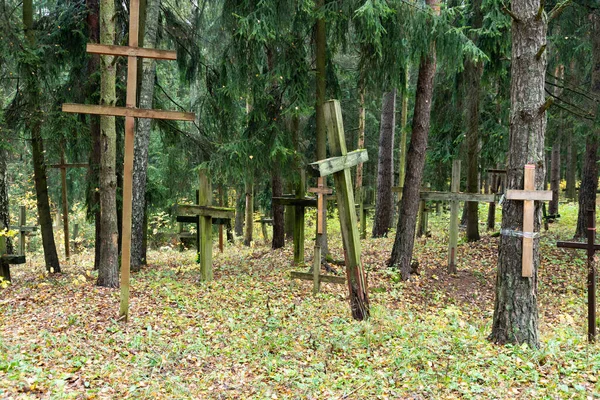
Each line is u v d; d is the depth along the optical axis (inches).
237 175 478.9
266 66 550.3
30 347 225.0
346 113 916.0
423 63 437.4
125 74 490.9
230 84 463.2
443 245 583.2
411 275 451.8
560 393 189.5
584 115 524.7
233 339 258.5
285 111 438.3
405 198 447.2
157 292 361.4
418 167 444.8
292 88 444.8
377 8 363.3
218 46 548.7
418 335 266.2
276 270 460.8
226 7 443.5
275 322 288.0
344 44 472.4
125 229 284.0
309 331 273.1
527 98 249.8
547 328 308.2
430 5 426.9
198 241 525.7
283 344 250.7
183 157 594.2
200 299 344.8
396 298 382.6
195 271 478.9
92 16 475.8
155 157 949.2
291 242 685.9
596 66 537.6
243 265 506.3
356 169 935.0
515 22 253.1
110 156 377.7
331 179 893.2
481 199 449.7
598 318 336.2
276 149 446.3
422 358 227.5
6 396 169.2
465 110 575.5
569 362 226.8
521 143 252.8
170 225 900.6
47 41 465.7
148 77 460.8
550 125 618.8
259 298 352.5
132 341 245.8
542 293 418.0
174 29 532.4
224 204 940.0
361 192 716.7
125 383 197.0
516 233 255.6
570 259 506.9
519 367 219.8
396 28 406.6
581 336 287.4
